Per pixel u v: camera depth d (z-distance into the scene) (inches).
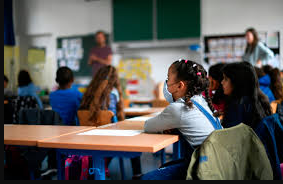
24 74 157.5
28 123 92.6
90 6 280.1
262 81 113.4
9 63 293.6
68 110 112.3
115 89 107.0
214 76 86.3
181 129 58.6
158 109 127.0
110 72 106.5
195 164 42.4
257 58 183.2
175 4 251.8
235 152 45.5
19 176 87.4
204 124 58.1
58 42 292.8
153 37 259.4
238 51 241.1
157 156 110.8
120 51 271.3
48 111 91.5
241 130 47.4
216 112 62.3
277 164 55.8
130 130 65.7
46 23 296.2
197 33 247.4
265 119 58.7
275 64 230.8
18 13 302.2
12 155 87.8
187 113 57.8
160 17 256.4
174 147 88.1
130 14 265.0
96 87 102.7
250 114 72.5
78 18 285.0
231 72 75.1
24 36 303.6
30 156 82.4
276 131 59.1
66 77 114.3
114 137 57.0
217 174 42.1
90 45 280.8
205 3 248.4
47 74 296.4
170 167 53.1
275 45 231.3
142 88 266.2
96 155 53.2
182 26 251.0
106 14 275.0
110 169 105.7
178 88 61.6
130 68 269.3
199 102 60.4
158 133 61.5
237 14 240.5
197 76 60.2
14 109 137.6
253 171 46.3
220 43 245.3
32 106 141.2
